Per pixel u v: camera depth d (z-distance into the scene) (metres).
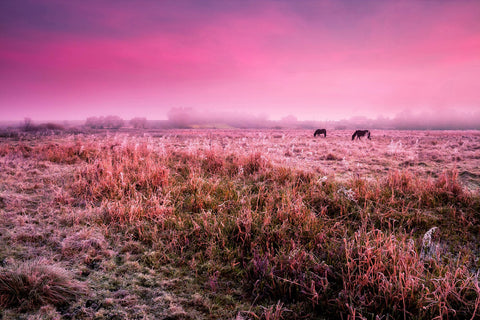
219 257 3.44
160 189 5.58
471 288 2.76
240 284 3.01
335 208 5.04
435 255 3.35
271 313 2.47
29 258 3.18
